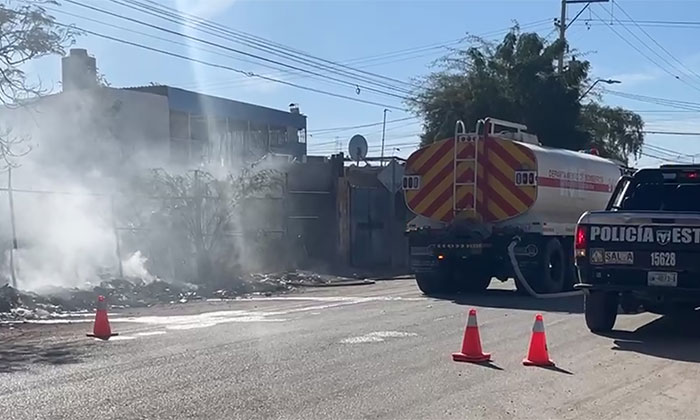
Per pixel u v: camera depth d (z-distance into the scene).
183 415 7.73
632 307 13.09
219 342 11.74
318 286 21.97
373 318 14.41
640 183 13.63
